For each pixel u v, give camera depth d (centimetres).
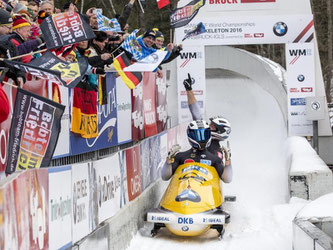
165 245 809
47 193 537
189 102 1489
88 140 825
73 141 756
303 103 1781
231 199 1090
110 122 945
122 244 779
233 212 1029
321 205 724
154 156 1091
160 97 1397
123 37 1027
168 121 1638
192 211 820
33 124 536
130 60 879
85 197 649
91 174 674
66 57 712
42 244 521
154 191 1039
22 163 529
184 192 859
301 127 1772
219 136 1139
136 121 1134
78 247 606
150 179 1043
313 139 1764
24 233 477
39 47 672
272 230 885
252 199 1184
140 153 959
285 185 1279
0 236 423
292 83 1792
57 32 597
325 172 1075
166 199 875
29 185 492
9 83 562
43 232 524
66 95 726
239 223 949
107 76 921
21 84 552
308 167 1126
